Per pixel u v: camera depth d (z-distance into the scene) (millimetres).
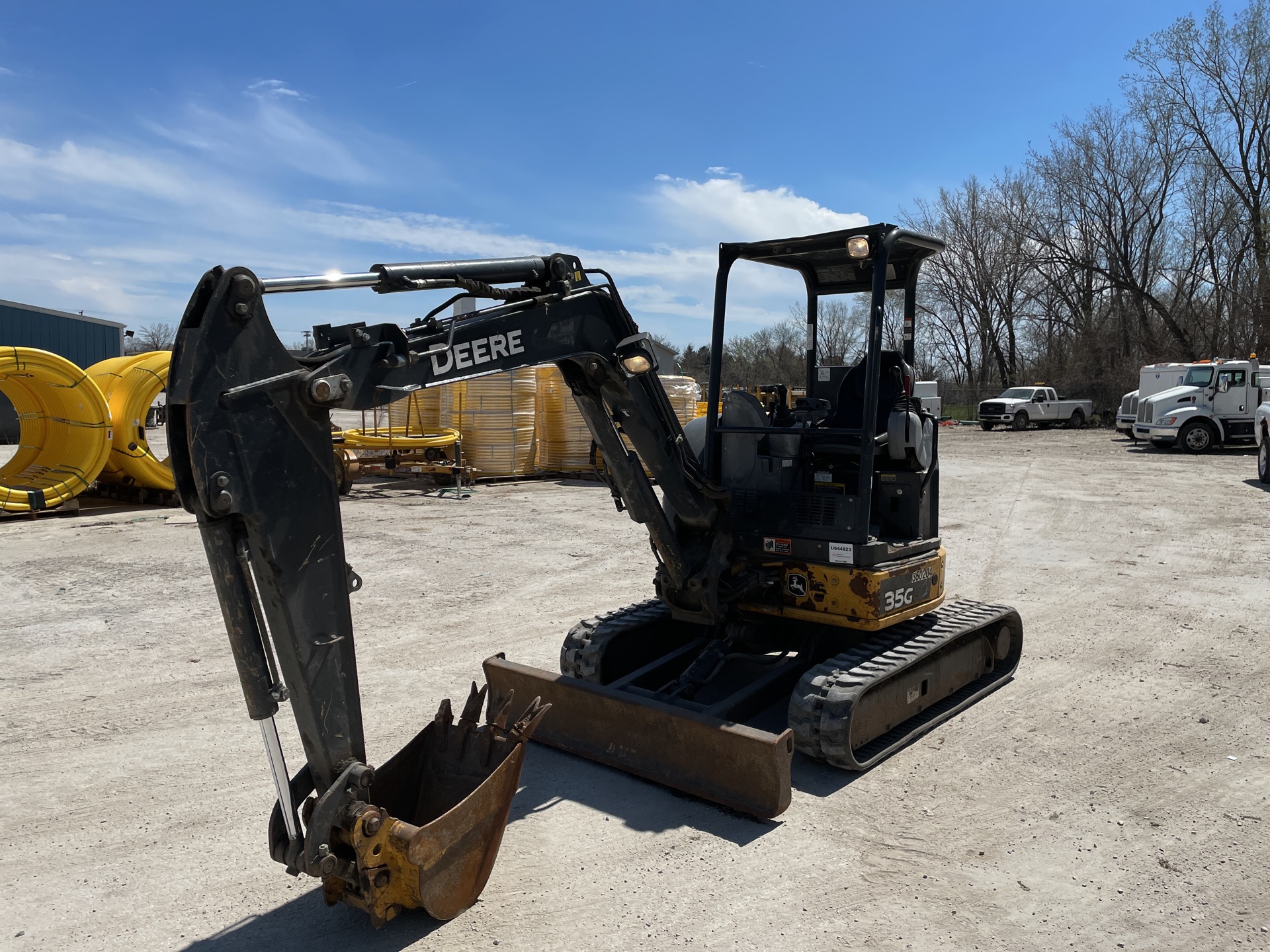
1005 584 9844
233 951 3545
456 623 8250
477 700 4035
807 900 3873
